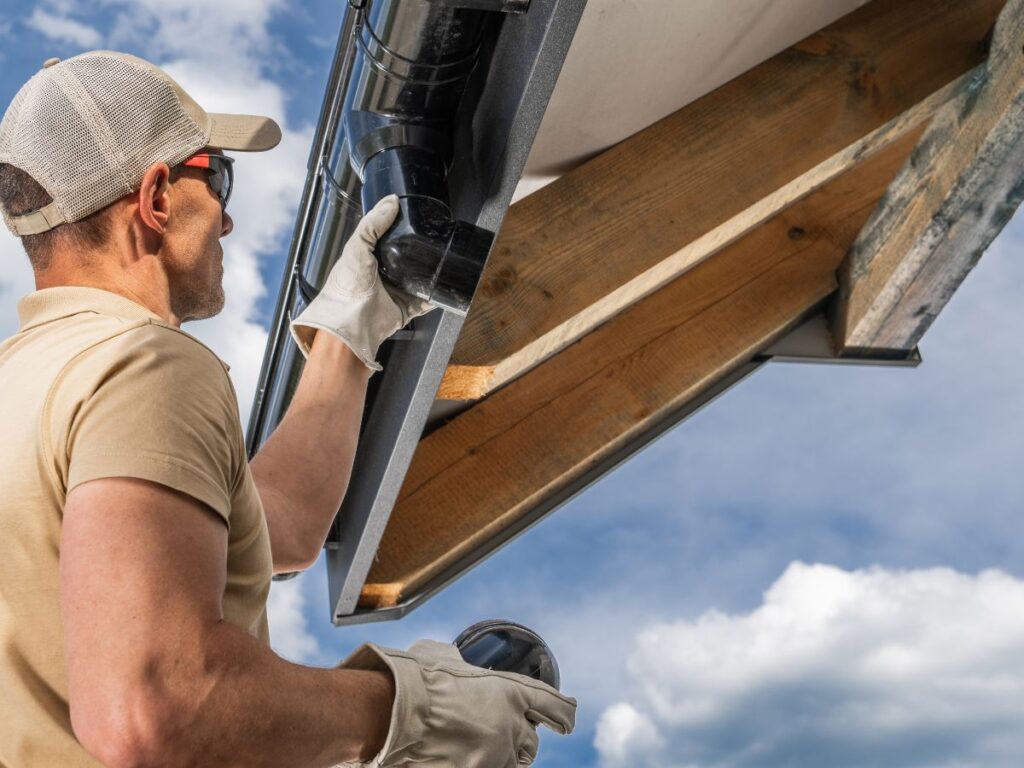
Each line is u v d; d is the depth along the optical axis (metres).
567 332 2.19
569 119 2.10
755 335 2.89
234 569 1.04
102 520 0.88
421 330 1.91
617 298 2.22
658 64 2.10
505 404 2.81
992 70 2.45
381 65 1.67
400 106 1.72
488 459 2.73
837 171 2.44
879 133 2.42
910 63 2.45
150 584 0.86
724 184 2.30
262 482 1.50
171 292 1.21
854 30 2.49
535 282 2.17
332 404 1.57
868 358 3.04
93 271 1.15
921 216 2.68
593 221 2.24
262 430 2.51
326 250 1.93
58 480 0.94
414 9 1.58
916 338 2.99
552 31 1.46
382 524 2.28
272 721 0.91
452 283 1.58
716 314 2.92
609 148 2.32
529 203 2.25
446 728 1.08
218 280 1.27
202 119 1.24
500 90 1.63
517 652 1.40
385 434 2.14
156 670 0.85
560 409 2.79
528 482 2.69
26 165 1.13
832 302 3.05
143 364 0.95
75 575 0.87
